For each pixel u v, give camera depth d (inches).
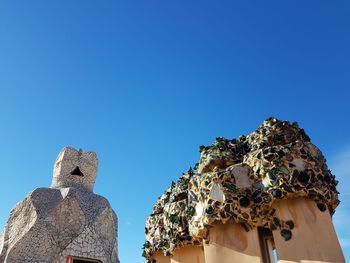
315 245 233.1
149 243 341.1
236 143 301.3
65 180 1033.5
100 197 1024.2
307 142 270.1
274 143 271.7
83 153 1102.4
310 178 246.2
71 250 873.5
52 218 904.3
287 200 252.4
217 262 257.6
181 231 305.0
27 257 831.7
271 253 268.2
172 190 344.2
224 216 260.2
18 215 919.7
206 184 273.0
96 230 935.7
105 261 905.5
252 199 260.4
